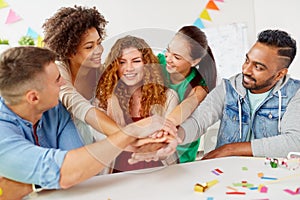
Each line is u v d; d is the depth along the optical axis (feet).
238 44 7.00
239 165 3.21
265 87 4.53
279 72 4.52
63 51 3.61
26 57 2.80
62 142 3.23
